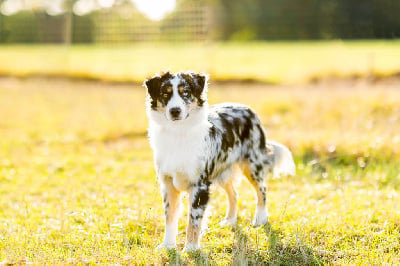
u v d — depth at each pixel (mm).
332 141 10570
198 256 5551
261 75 21688
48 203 7898
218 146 6121
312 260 5473
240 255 5387
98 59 26578
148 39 25703
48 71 23531
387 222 6469
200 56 25766
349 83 17953
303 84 19203
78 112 16219
